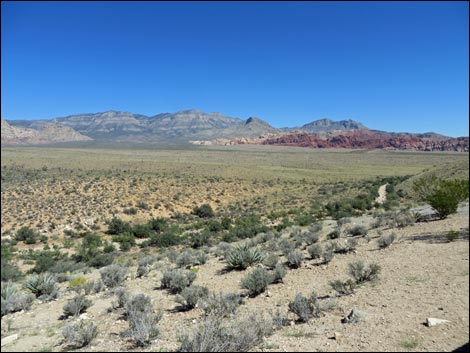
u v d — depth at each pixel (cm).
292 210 4891
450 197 1850
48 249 3256
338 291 858
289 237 2261
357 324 630
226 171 9769
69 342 755
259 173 9975
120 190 6319
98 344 719
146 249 3059
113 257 2636
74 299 1055
